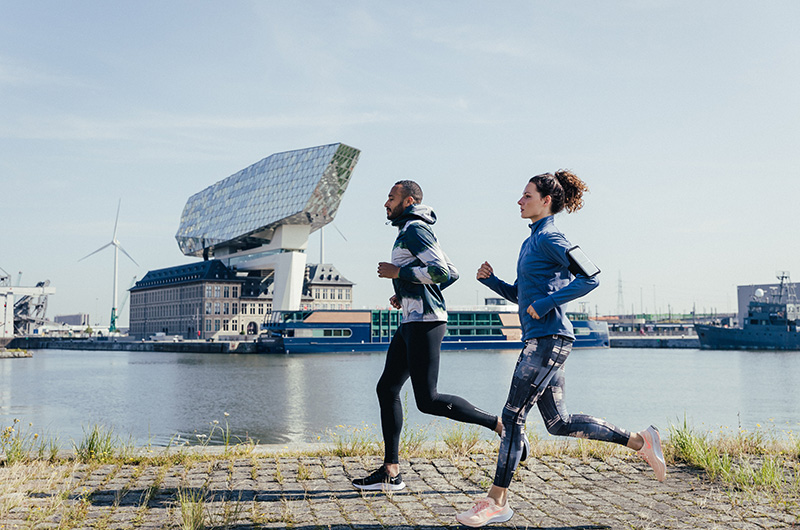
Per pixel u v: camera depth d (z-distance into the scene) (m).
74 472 6.41
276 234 133.50
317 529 4.57
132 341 144.62
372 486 5.71
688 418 28.53
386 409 5.73
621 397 38.59
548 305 4.54
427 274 5.23
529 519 4.84
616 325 191.00
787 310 108.31
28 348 151.50
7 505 5.03
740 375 56.38
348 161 124.06
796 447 7.35
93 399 38.09
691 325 197.50
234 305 157.00
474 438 7.74
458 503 5.29
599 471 6.46
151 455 7.22
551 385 4.95
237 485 5.87
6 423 27.14
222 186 151.25
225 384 47.78
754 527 4.64
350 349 97.25
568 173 5.04
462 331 100.75
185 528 4.42
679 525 4.70
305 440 22.73
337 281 166.88
